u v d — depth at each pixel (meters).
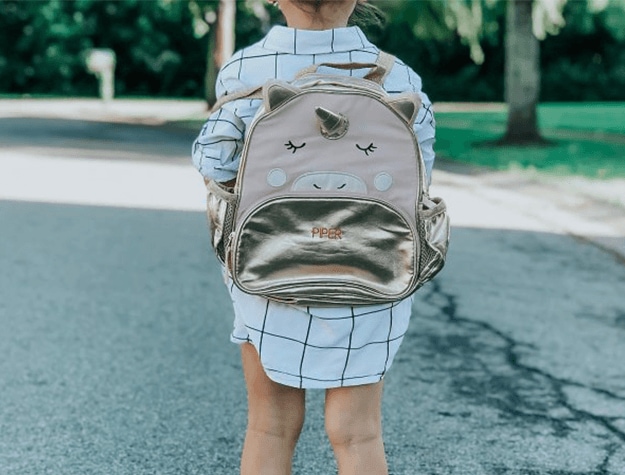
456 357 5.18
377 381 2.35
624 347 5.44
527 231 9.14
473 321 5.95
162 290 6.55
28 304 6.08
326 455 3.75
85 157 15.22
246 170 2.20
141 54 39.41
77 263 7.34
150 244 8.16
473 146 17.22
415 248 2.21
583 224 9.38
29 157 14.95
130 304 6.15
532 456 3.82
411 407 4.36
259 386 2.45
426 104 2.39
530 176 12.67
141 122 24.22
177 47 40.06
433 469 3.67
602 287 6.95
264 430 2.46
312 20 2.35
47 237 8.38
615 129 21.58
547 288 6.88
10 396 4.38
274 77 2.33
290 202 2.19
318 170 2.19
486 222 9.56
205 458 3.73
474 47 19.19
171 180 12.52
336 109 2.18
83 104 32.28
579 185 11.81
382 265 2.21
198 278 6.94
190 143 18.41
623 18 21.86
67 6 39.16
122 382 4.61
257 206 2.19
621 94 38.28
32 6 38.91
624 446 3.96
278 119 2.18
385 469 2.38
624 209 10.11
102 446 3.82
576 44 38.16
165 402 4.34
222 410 4.26
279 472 2.44
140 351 5.13
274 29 2.37
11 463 3.63
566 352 5.31
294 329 2.27
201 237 8.53
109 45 39.84
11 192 11.04
